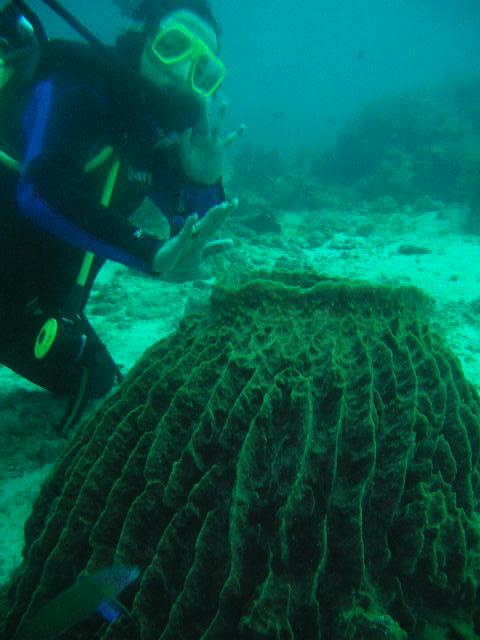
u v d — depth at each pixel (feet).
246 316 5.63
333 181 52.16
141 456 5.21
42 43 7.18
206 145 8.32
